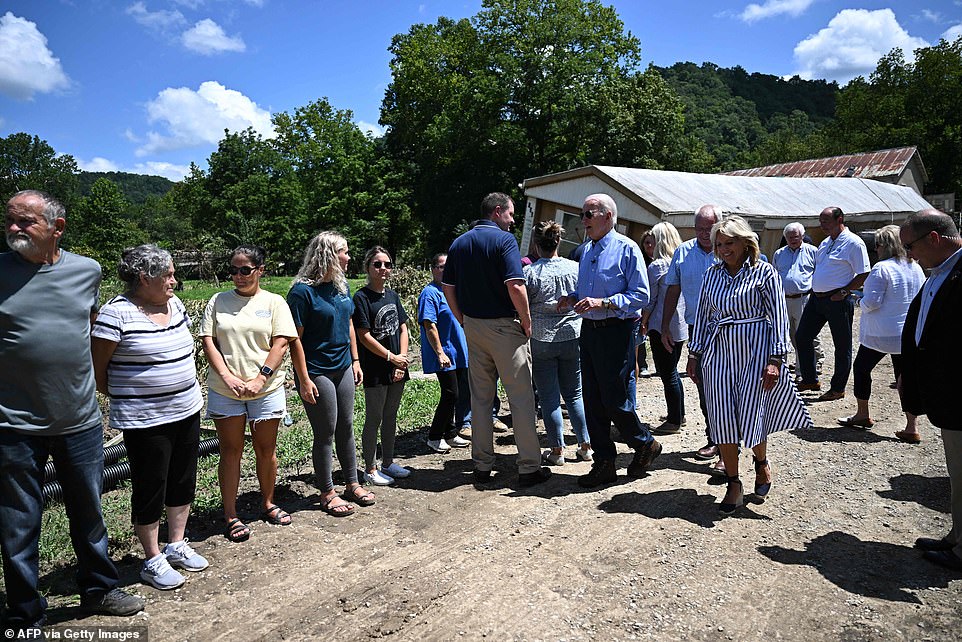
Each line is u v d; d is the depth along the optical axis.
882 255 5.53
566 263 5.16
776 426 4.04
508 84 33.34
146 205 106.62
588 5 33.72
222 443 3.95
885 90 47.47
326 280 4.27
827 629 2.90
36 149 78.38
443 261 5.80
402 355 4.95
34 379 2.90
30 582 2.95
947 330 3.34
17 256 2.91
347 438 4.48
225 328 3.90
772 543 3.74
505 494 4.65
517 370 4.68
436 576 3.45
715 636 2.87
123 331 3.32
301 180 51.41
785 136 73.44
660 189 14.37
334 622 3.06
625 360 4.56
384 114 42.19
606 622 2.99
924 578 3.32
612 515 4.17
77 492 3.10
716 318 4.12
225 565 3.66
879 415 6.22
